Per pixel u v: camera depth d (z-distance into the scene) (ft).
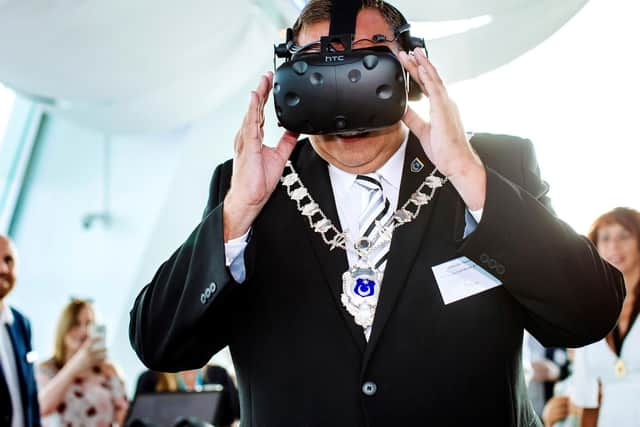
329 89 3.26
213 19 14.79
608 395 9.32
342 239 3.62
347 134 3.56
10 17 13.17
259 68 17.21
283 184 3.84
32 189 21.83
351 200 3.77
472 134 3.99
